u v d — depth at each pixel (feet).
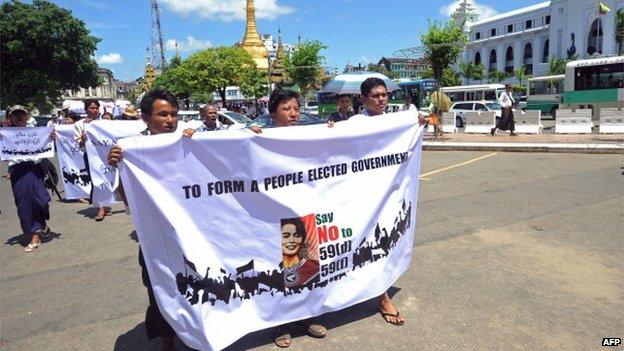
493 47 260.42
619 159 36.88
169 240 9.45
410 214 13.15
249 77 158.61
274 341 11.51
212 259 9.93
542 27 223.92
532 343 10.89
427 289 14.10
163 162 9.38
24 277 17.13
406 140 12.60
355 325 12.16
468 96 115.34
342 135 11.35
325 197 11.30
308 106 171.94
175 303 9.59
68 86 164.45
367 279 12.05
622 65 78.43
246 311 10.43
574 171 32.50
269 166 10.52
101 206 25.58
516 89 197.26
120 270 17.26
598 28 189.37
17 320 13.50
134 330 12.55
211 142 9.81
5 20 144.25
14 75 152.15
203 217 9.87
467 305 12.94
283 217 10.76
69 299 14.82
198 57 152.97
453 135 65.92
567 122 61.36
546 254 16.51
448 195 26.96
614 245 17.07
